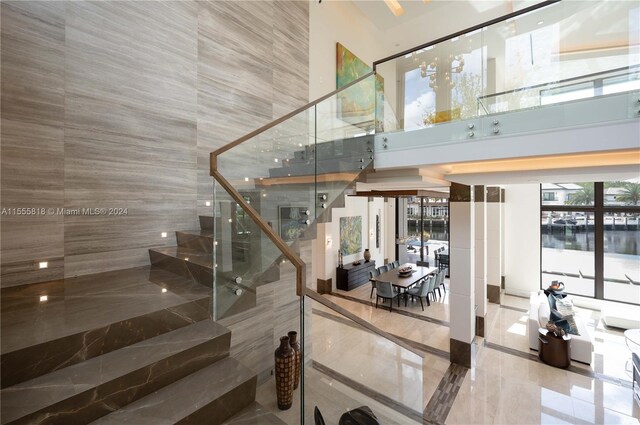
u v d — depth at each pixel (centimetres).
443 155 329
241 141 282
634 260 750
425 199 1113
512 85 311
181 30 358
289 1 520
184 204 359
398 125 386
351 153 371
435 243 1105
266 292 411
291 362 244
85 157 281
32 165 252
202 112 379
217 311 236
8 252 243
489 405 409
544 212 872
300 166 320
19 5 245
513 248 902
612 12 258
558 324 544
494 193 809
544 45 293
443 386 453
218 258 241
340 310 224
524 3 637
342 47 695
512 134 286
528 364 517
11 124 241
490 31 329
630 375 478
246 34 439
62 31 268
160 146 336
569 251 837
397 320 689
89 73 284
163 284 257
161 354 182
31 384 150
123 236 307
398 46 840
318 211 331
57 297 225
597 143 246
